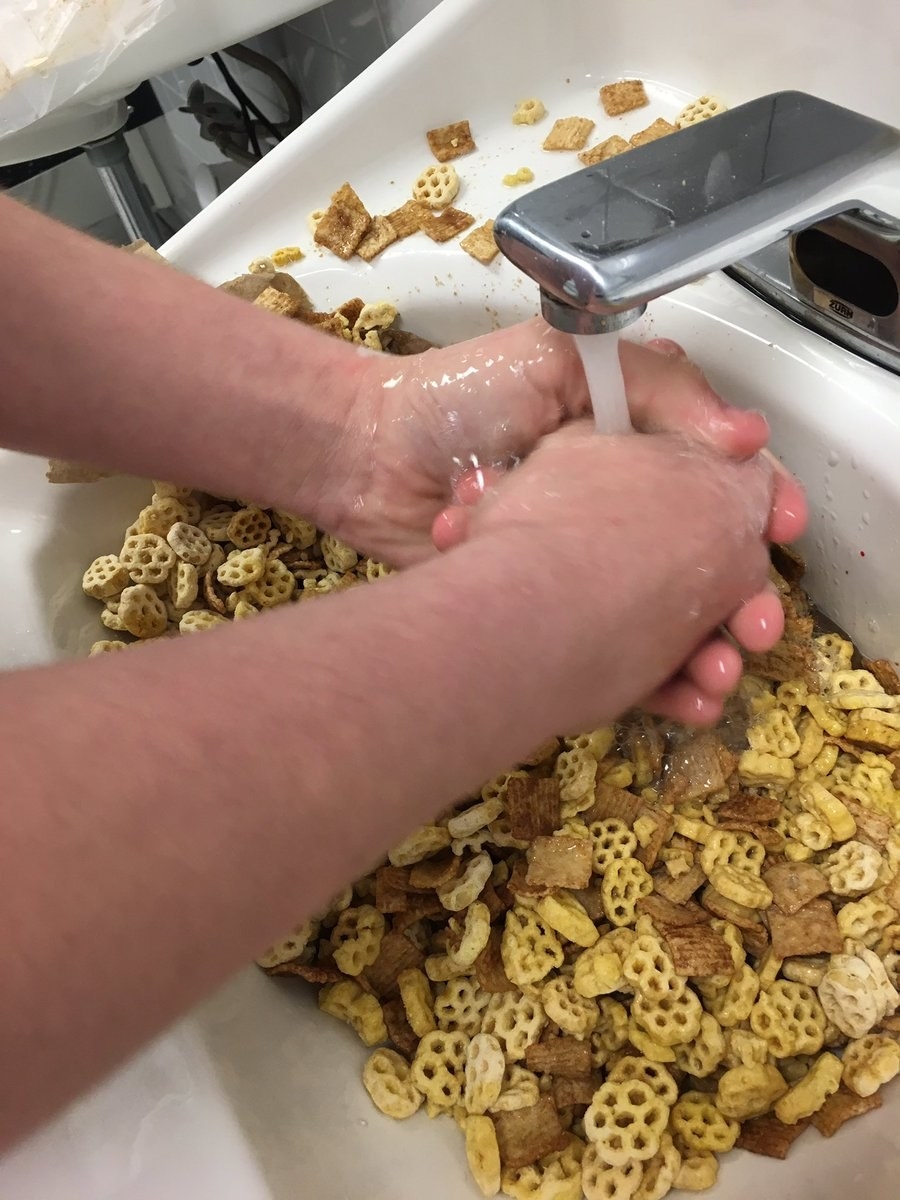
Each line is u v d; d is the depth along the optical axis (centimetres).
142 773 13
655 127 40
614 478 23
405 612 17
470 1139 29
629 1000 33
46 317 26
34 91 49
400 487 32
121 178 65
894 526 31
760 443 26
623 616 20
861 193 26
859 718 34
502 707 17
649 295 21
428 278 41
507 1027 32
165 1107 23
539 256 21
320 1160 26
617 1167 28
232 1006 29
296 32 64
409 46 43
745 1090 29
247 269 43
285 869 14
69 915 12
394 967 34
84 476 39
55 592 39
